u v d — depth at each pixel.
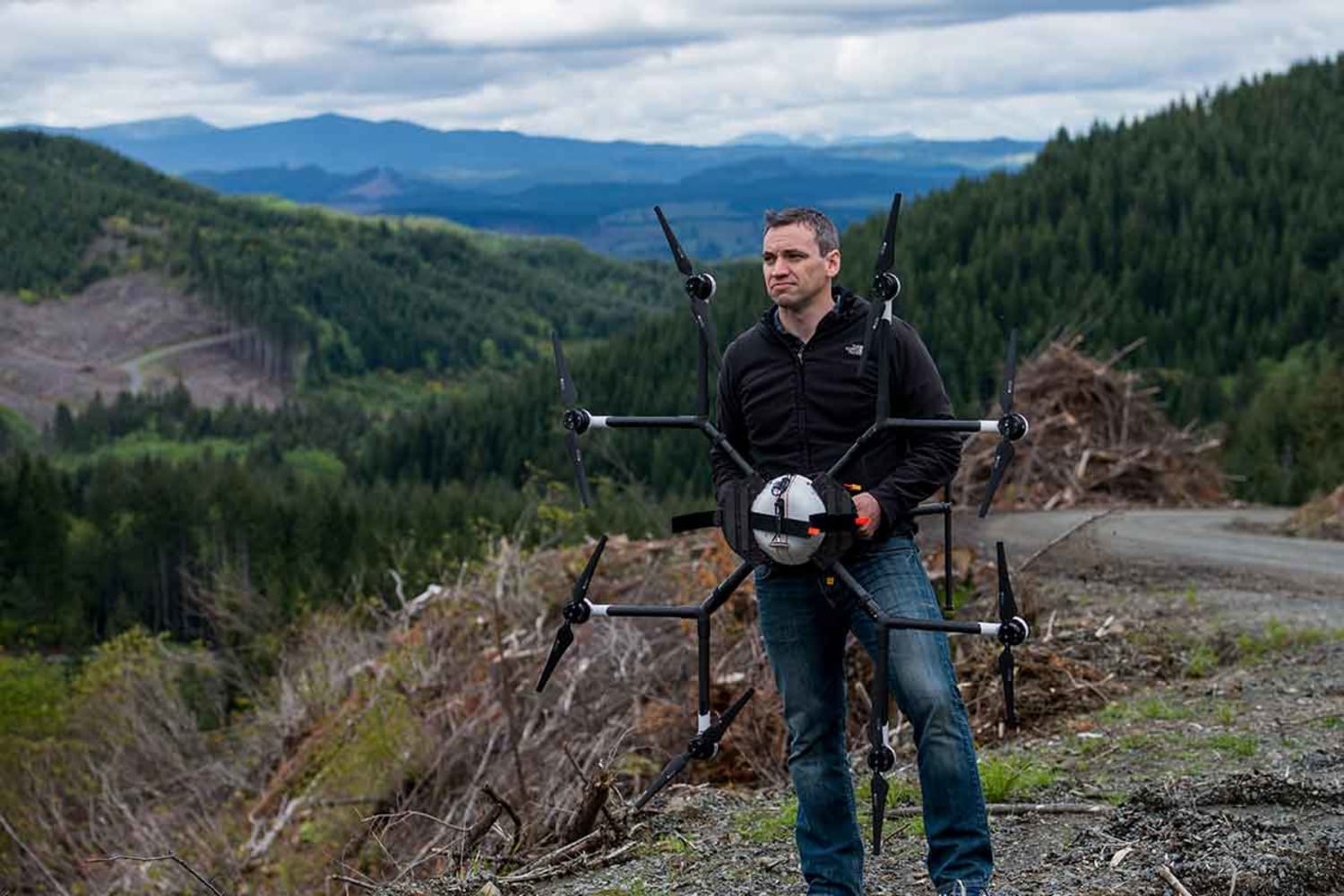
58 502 96.06
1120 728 7.24
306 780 11.66
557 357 3.96
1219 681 8.41
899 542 3.91
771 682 9.06
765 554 3.77
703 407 4.02
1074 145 163.50
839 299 3.94
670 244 4.05
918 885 4.74
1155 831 4.85
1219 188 148.50
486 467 141.50
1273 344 120.12
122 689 15.40
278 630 17.62
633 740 9.10
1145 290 135.12
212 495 92.75
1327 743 6.49
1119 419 23.83
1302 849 4.54
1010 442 3.49
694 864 5.38
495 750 10.16
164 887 10.78
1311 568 14.13
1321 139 161.50
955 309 122.25
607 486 15.75
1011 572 11.71
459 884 5.54
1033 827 5.27
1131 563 14.45
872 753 3.62
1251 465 60.69
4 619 86.06
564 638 3.86
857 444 3.78
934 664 3.81
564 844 6.29
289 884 9.87
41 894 12.52
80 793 14.27
